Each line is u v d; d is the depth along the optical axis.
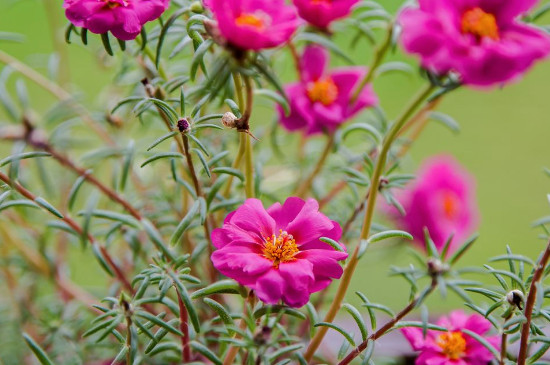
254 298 0.54
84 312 0.64
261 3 0.55
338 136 0.62
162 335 0.54
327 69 0.63
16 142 0.63
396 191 0.66
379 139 0.60
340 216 0.64
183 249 0.62
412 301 0.55
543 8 0.58
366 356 0.54
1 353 0.63
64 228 0.59
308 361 0.56
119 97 0.65
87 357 0.63
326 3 0.58
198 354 0.58
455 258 0.55
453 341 0.56
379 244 0.67
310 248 0.54
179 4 0.58
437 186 0.67
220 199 0.59
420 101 0.53
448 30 0.51
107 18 0.54
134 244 0.61
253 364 0.54
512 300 0.53
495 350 0.54
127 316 0.54
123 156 0.63
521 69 0.52
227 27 0.52
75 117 0.65
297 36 0.61
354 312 0.54
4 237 0.64
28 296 0.66
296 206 0.55
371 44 0.62
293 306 0.52
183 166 0.60
